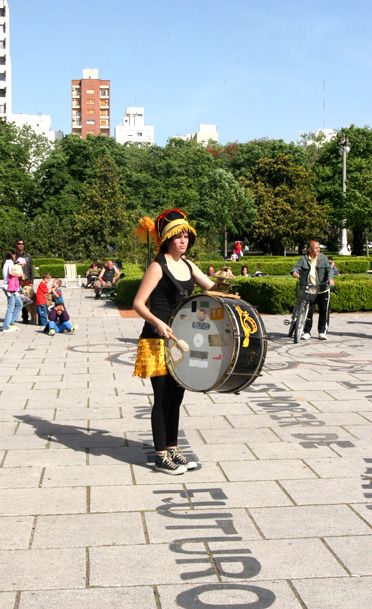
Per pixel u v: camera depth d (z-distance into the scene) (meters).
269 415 7.28
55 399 8.15
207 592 3.54
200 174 66.31
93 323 16.73
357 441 6.29
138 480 5.23
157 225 5.52
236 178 70.81
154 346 5.34
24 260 16.14
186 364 5.15
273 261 36.41
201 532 4.27
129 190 63.50
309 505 4.72
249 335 4.93
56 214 59.75
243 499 4.83
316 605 3.41
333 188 60.38
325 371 9.95
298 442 6.25
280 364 10.59
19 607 3.40
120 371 10.05
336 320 17.31
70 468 5.52
